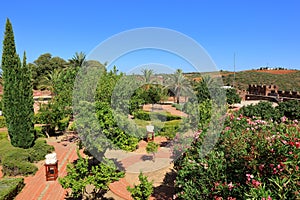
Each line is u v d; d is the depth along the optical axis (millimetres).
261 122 5324
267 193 2703
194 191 4426
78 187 5121
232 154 4102
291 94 28406
